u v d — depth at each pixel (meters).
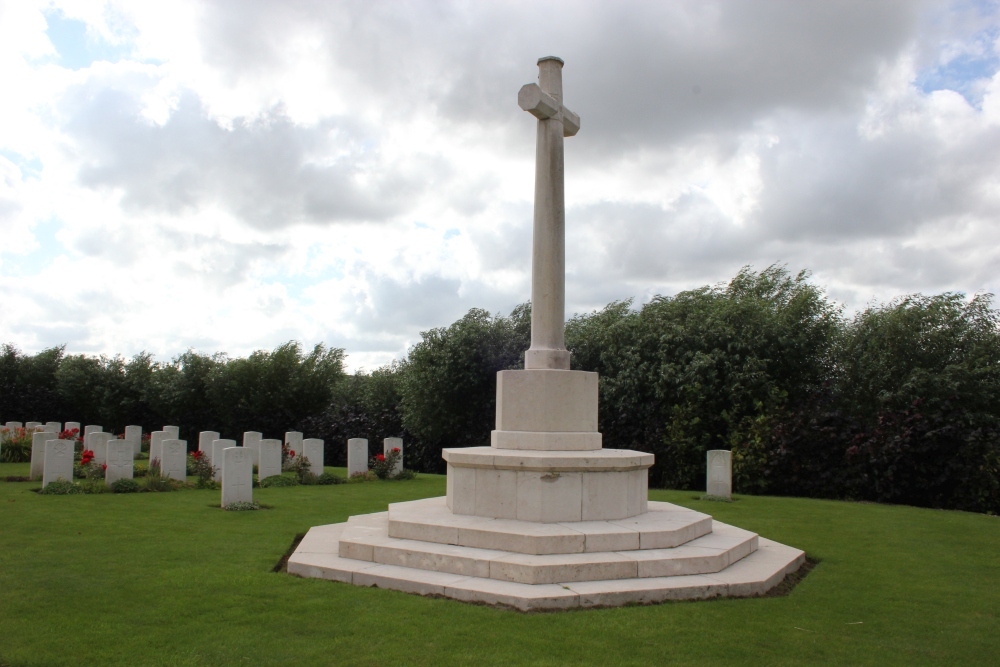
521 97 9.12
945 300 18.78
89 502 13.20
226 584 7.05
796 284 23.41
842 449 17.52
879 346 19.16
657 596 6.64
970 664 5.23
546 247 9.21
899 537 10.56
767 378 19.14
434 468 26.67
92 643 5.32
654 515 8.94
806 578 7.92
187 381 32.66
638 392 20.48
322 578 7.40
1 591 6.73
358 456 19.56
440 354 24.30
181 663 4.95
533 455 8.17
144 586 6.95
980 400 16.77
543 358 9.05
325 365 31.81
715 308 21.20
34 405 37.00
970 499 15.76
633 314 22.94
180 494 14.82
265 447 18.14
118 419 35.41
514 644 5.34
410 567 7.45
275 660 5.02
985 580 7.91
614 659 5.09
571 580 6.87
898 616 6.43
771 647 5.45
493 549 7.50
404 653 5.15
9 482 16.80
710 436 19.09
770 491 18.20
